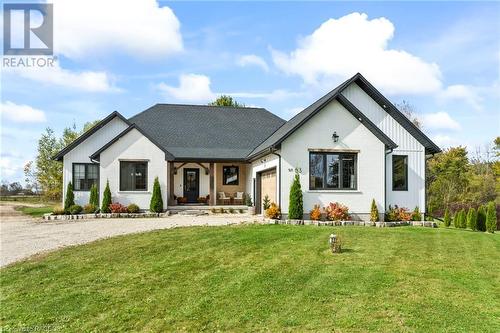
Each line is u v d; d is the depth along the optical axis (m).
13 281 8.98
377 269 9.50
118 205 22.27
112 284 8.62
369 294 7.79
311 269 9.46
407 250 11.65
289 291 7.95
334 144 18.86
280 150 18.58
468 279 8.81
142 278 8.98
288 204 18.53
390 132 20.75
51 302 7.63
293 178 18.58
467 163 35.12
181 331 6.30
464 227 19.50
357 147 19.00
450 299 7.55
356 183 19.02
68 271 9.66
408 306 7.18
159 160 23.44
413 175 20.67
